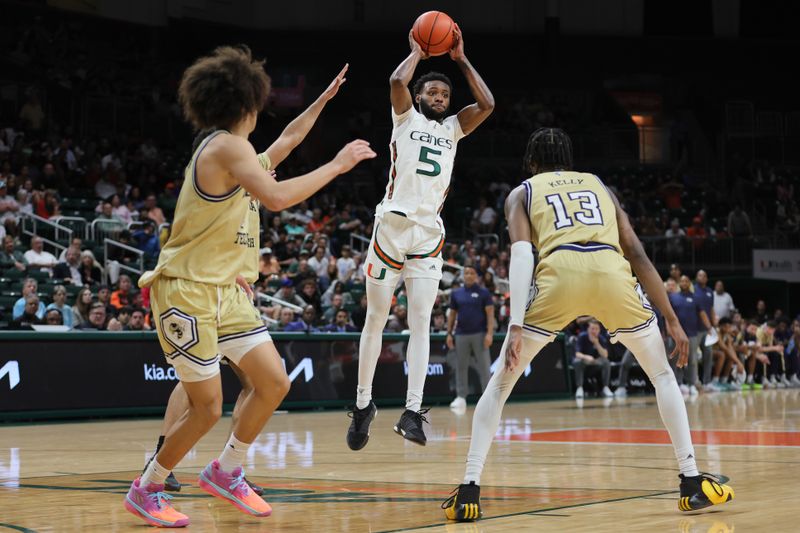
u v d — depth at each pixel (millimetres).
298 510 4316
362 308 14961
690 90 29891
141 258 15469
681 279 16188
